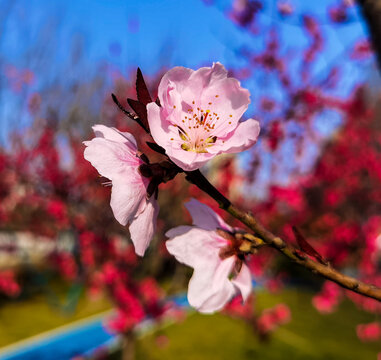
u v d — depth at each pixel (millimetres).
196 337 12219
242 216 1008
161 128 1026
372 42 2182
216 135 1075
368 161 8070
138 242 1026
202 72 1104
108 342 11891
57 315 14281
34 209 9102
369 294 971
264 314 10531
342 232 6992
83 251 7496
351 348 12664
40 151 8508
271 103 6398
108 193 7465
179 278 7953
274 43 6379
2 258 14812
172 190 7094
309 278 22734
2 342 11562
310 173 8172
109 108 8883
